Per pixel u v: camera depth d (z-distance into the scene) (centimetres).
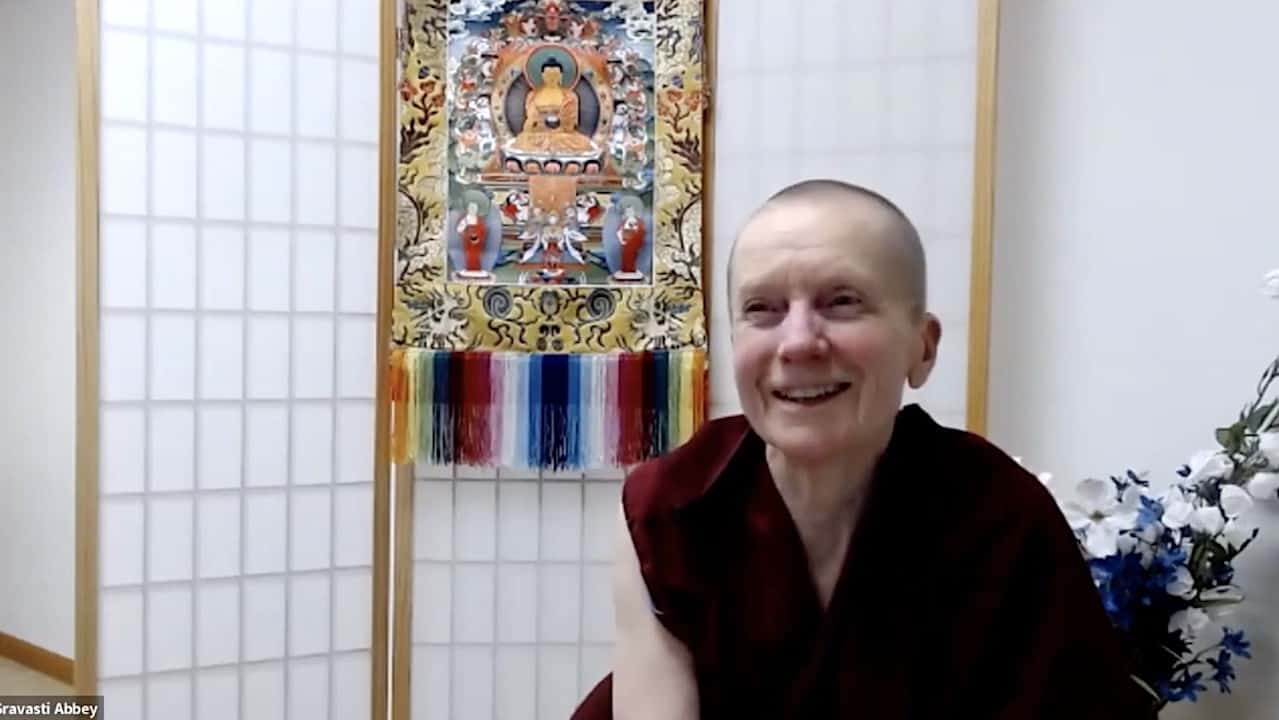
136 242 210
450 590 227
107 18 206
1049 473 197
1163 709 185
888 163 210
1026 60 204
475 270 223
